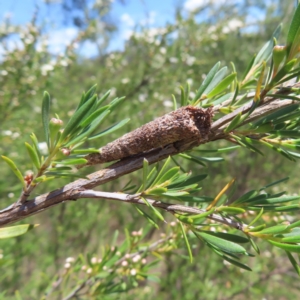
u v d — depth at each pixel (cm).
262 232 9
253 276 51
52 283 24
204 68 58
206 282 50
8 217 9
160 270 57
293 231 9
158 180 10
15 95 45
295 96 9
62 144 9
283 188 54
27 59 44
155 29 53
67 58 47
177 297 52
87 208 55
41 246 58
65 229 54
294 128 11
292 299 57
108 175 10
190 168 52
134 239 22
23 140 43
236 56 63
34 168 10
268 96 10
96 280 23
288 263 53
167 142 10
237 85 11
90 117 8
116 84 55
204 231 9
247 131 10
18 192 44
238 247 9
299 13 8
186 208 10
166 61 52
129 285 24
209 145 50
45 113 9
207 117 10
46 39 45
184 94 12
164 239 21
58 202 9
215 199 10
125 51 54
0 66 44
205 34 53
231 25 57
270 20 61
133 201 9
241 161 62
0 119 44
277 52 8
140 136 10
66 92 56
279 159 65
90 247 60
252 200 10
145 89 54
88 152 9
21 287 54
